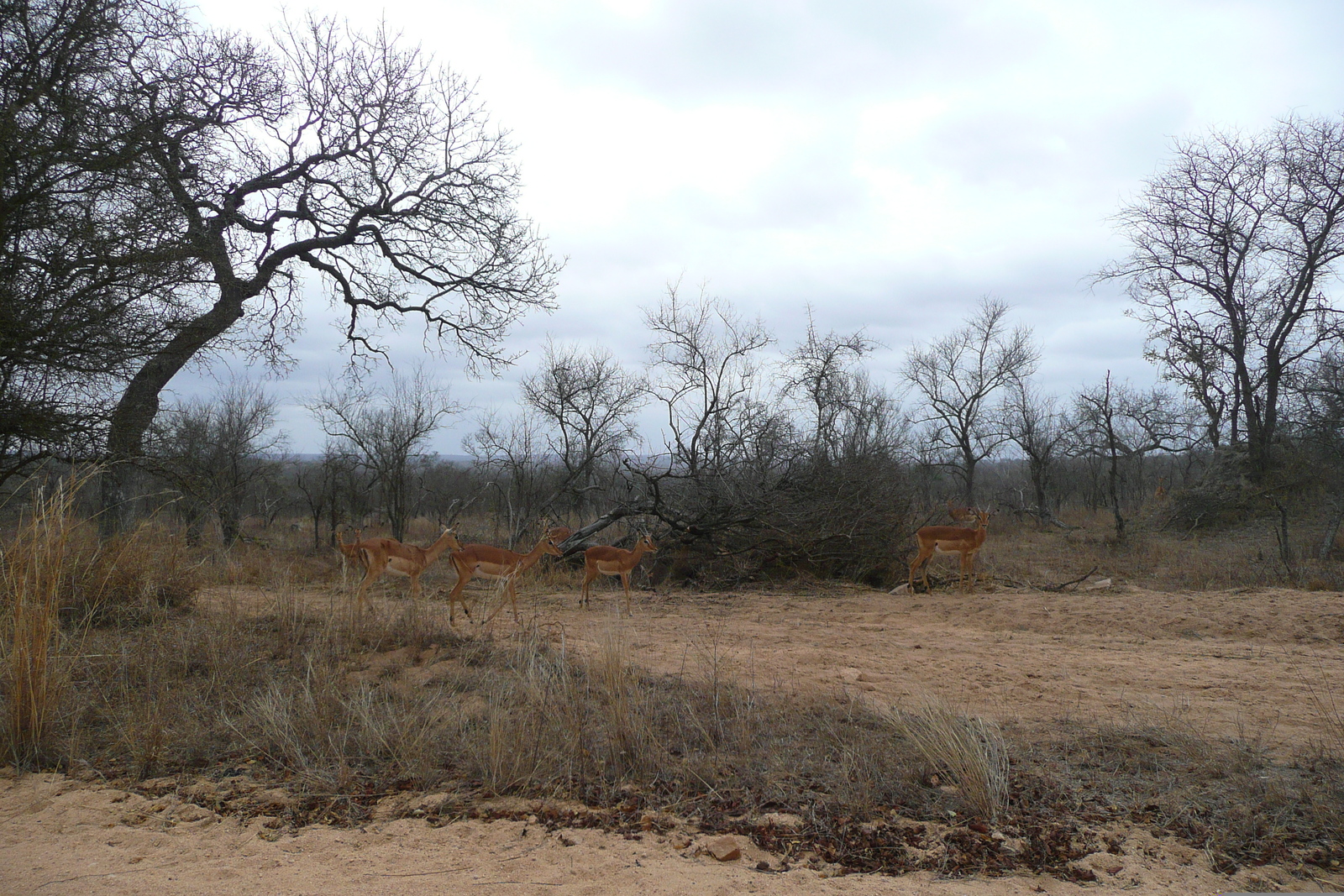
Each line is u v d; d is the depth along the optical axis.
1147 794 5.09
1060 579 17.50
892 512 17.52
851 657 9.21
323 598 11.90
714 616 12.48
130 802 4.98
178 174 15.04
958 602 13.87
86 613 8.85
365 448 25.22
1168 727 6.34
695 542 16.95
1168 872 4.12
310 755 5.61
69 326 12.58
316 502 31.19
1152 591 15.32
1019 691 7.72
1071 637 10.80
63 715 6.17
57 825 4.62
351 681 7.24
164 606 9.79
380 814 4.78
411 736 5.71
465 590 14.10
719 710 6.51
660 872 4.00
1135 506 40.25
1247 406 30.00
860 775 5.14
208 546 14.54
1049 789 5.12
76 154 12.79
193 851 4.27
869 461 18.12
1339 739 6.04
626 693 6.50
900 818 4.70
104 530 13.57
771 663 8.78
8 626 6.29
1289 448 29.27
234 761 5.63
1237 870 4.14
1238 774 5.33
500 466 25.28
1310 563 17.94
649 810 4.79
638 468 18.64
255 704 6.31
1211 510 28.59
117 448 13.89
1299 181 28.17
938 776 5.26
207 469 18.84
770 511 16.53
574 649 8.70
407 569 10.59
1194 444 36.91
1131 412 39.44
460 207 22.39
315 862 4.13
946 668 8.71
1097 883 3.99
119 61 13.61
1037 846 4.36
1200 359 32.00
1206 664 8.98
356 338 23.77
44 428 12.79
